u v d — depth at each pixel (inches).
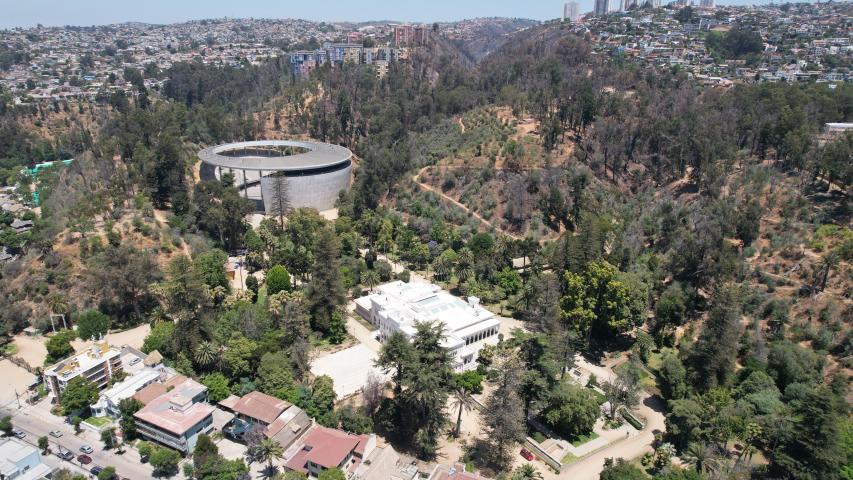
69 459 4694.9
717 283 6815.9
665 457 4650.6
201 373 5762.8
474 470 4694.9
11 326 6722.4
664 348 6525.6
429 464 4758.9
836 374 5472.4
